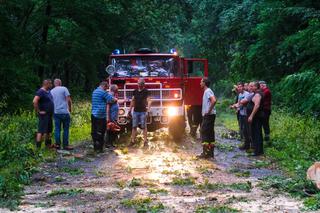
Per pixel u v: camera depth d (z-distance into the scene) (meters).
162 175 10.34
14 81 21.48
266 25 23.20
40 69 28.16
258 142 13.08
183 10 40.34
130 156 13.05
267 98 14.84
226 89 42.72
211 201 8.03
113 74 16.61
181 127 16.30
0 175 9.18
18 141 12.91
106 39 31.52
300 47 20.50
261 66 25.81
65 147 13.95
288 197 8.26
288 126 17.08
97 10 29.16
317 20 19.91
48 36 30.38
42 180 9.85
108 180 9.86
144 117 14.91
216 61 38.22
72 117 19.86
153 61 16.70
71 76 41.34
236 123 24.08
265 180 9.66
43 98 13.26
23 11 26.33
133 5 35.91
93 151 13.76
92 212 7.40
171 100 16.22
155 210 7.43
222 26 31.77
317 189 8.45
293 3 22.61
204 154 12.63
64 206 7.75
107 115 14.76
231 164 11.83
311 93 17.97
